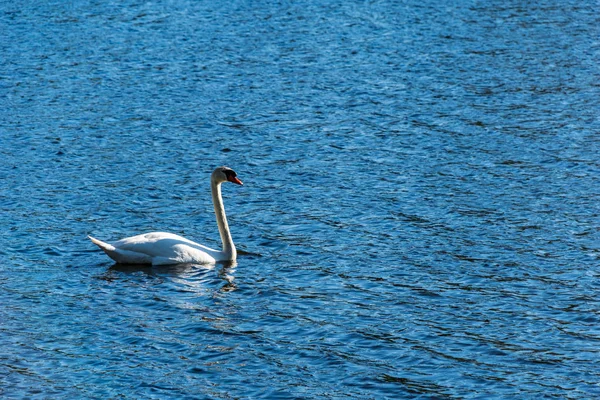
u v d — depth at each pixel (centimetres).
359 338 2067
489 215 2841
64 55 4659
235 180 2494
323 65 4562
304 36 5047
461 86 4250
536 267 2461
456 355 1994
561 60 4625
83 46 4812
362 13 5512
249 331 2094
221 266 2472
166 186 3117
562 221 2784
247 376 1900
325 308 2217
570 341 2058
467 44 4909
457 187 3088
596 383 1877
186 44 4881
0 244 2594
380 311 2205
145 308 2203
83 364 1941
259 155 3422
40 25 5169
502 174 3203
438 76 4400
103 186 3102
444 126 3728
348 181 3152
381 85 4272
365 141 3566
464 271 2441
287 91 4184
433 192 3041
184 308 2205
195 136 3625
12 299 2241
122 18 5338
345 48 4844
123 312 2183
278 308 2214
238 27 5203
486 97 4091
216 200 2497
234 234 2714
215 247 2630
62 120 3781
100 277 2383
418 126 3731
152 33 5066
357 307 2225
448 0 5816
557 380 1891
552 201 2953
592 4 5688
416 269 2455
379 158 3381
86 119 3800
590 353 2003
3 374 1891
